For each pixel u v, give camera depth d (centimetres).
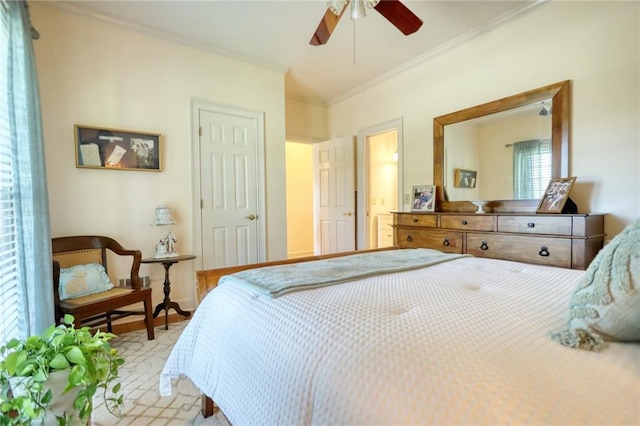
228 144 340
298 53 334
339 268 147
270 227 370
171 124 304
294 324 88
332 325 82
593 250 210
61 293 215
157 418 147
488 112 288
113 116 273
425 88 348
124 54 278
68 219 253
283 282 120
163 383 131
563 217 212
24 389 95
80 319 206
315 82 412
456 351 65
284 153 379
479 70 297
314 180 497
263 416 84
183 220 311
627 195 213
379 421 57
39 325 179
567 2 238
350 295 105
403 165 376
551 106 248
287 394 78
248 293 116
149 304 243
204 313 128
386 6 195
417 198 348
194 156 317
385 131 405
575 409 48
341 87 430
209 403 147
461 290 111
